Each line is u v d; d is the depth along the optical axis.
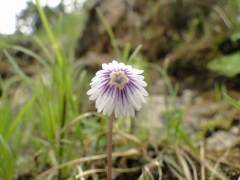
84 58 0.21
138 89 0.07
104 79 0.07
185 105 0.14
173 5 0.20
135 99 0.07
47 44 0.28
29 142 0.12
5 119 0.10
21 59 0.28
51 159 0.10
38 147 0.11
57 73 0.10
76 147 0.11
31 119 0.12
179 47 0.19
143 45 0.20
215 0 0.18
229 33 0.16
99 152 0.10
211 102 0.14
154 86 0.16
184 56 0.17
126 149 0.10
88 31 0.24
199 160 0.09
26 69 0.25
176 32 0.20
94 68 0.19
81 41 0.24
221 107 0.13
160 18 0.21
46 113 0.10
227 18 0.17
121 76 0.07
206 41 0.17
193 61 0.17
